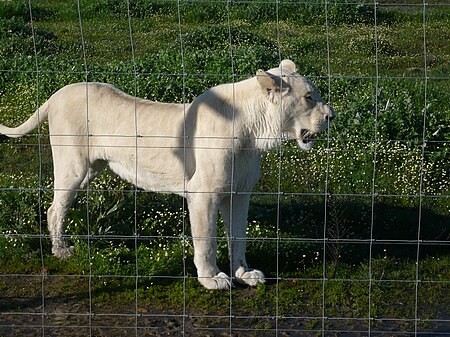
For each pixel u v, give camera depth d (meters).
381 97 9.91
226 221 6.13
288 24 20.27
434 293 5.99
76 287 6.01
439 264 6.50
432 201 7.71
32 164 8.65
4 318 5.50
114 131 6.16
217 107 5.83
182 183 6.06
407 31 19.30
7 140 9.34
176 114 6.04
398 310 5.70
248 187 5.99
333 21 20.39
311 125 5.84
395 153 8.61
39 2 23.39
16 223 6.80
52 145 6.41
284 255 6.50
